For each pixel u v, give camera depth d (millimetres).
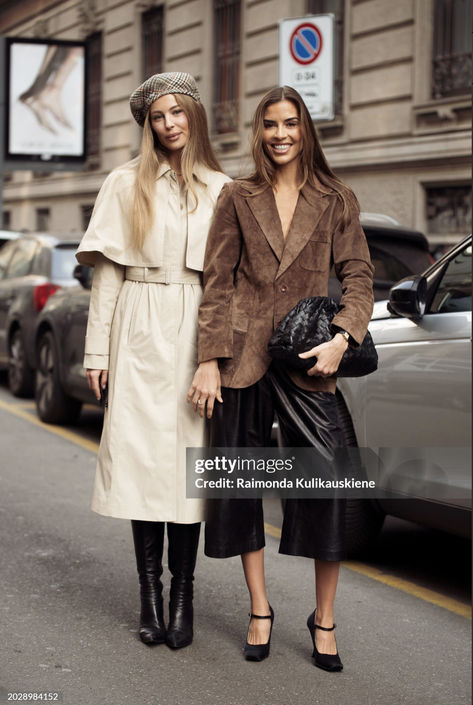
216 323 3352
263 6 15523
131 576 4355
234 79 16594
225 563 4598
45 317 8188
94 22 21219
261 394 3393
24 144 18469
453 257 4117
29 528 5070
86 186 21938
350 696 3199
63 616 3838
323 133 14336
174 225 3506
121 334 3551
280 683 3281
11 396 9859
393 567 4680
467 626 3895
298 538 3354
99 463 3607
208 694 3178
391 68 13242
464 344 3816
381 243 6242
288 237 3320
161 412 3512
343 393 4438
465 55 12391
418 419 4020
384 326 4312
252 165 3518
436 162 12656
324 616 3426
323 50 8195
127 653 3494
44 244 9391
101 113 21172
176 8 18062
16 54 18391
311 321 3219
